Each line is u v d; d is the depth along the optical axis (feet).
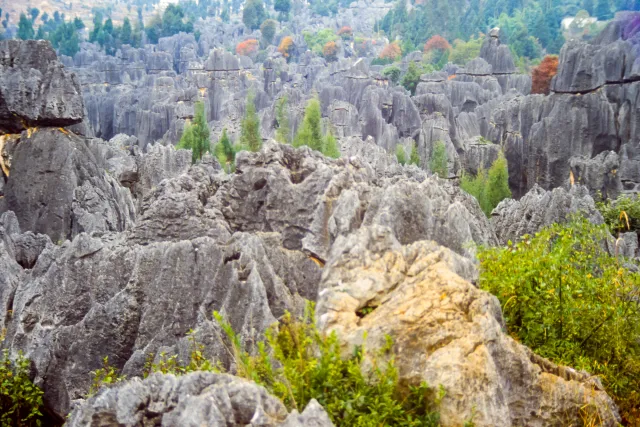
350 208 50.52
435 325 29.19
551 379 32.35
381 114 317.63
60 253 58.39
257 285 44.91
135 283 49.14
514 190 261.85
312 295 52.49
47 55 98.07
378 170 110.83
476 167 261.24
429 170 240.32
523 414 31.09
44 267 58.08
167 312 48.01
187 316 47.52
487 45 388.37
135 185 129.49
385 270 31.81
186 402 24.66
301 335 30.63
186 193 59.31
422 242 34.17
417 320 29.27
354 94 360.48
